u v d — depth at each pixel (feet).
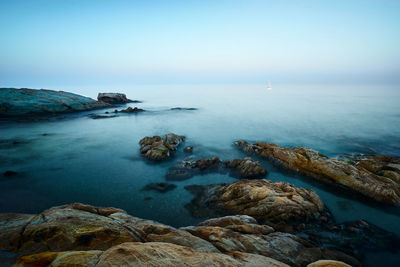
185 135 139.54
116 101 317.42
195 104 330.75
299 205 49.42
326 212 51.83
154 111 248.52
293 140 128.47
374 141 125.90
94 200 59.98
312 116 214.69
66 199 60.49
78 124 169.07
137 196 61.72
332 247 38.58
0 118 172.55
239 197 54.29
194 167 82.38
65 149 106.83
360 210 55.21
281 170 80.89
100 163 88.53
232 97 474.90
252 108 280.92
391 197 57.77
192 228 34.99
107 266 17.53
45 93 222.89
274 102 358.43
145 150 100.68
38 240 22.81
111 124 171.73
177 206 56.08
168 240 27.48
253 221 41.45
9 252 20.97
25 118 178.40
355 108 273.54
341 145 118.11
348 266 23.30
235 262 21.17
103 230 25.67
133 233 27.53
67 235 23.81
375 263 35.99
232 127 164.76
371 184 61.16
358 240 41.09
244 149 106.22
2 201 57.98
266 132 148.46
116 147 111.24
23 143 114.83
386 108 271.90
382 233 44.19
